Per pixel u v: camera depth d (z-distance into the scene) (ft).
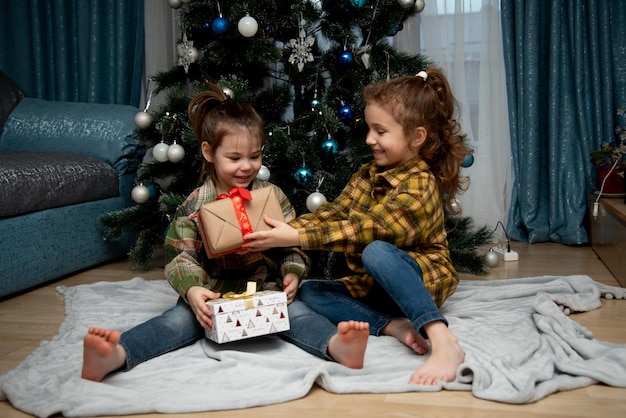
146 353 4.16
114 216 7.23
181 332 4.42
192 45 6.76
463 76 8.59
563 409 3.43
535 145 8.78
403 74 6.62
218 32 6.35
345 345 3.92
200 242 4.75
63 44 9.46
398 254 4.34
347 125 6.71
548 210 8.99
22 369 4.06
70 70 9.57
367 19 6.57
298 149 6.26
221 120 4.59
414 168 4.89
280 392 3.64
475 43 8.73
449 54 8.64
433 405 3.51
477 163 8.82
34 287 6.71
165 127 6.66
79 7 9.31
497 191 8.85
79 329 4.96
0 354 4.55
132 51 9.38
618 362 3.94
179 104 6.74
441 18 8.61
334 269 6.45
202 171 5.22
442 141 5.10
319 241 4.42
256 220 4.43
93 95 9.31
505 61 8.80
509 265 7.47
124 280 7.02
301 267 4.81
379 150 4.92
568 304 5.37
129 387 3.76
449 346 3.94
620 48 8.48
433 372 3.80
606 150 8.00
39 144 7.93
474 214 8.85
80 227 7.22
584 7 8.50
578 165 8.67
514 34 8.79
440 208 4.91
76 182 7.09
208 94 5.16
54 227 6.76
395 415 3.39
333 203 5.36
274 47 6.26
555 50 8.55
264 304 4.22
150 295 6.10
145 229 7.43
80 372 3.91
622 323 5.05
